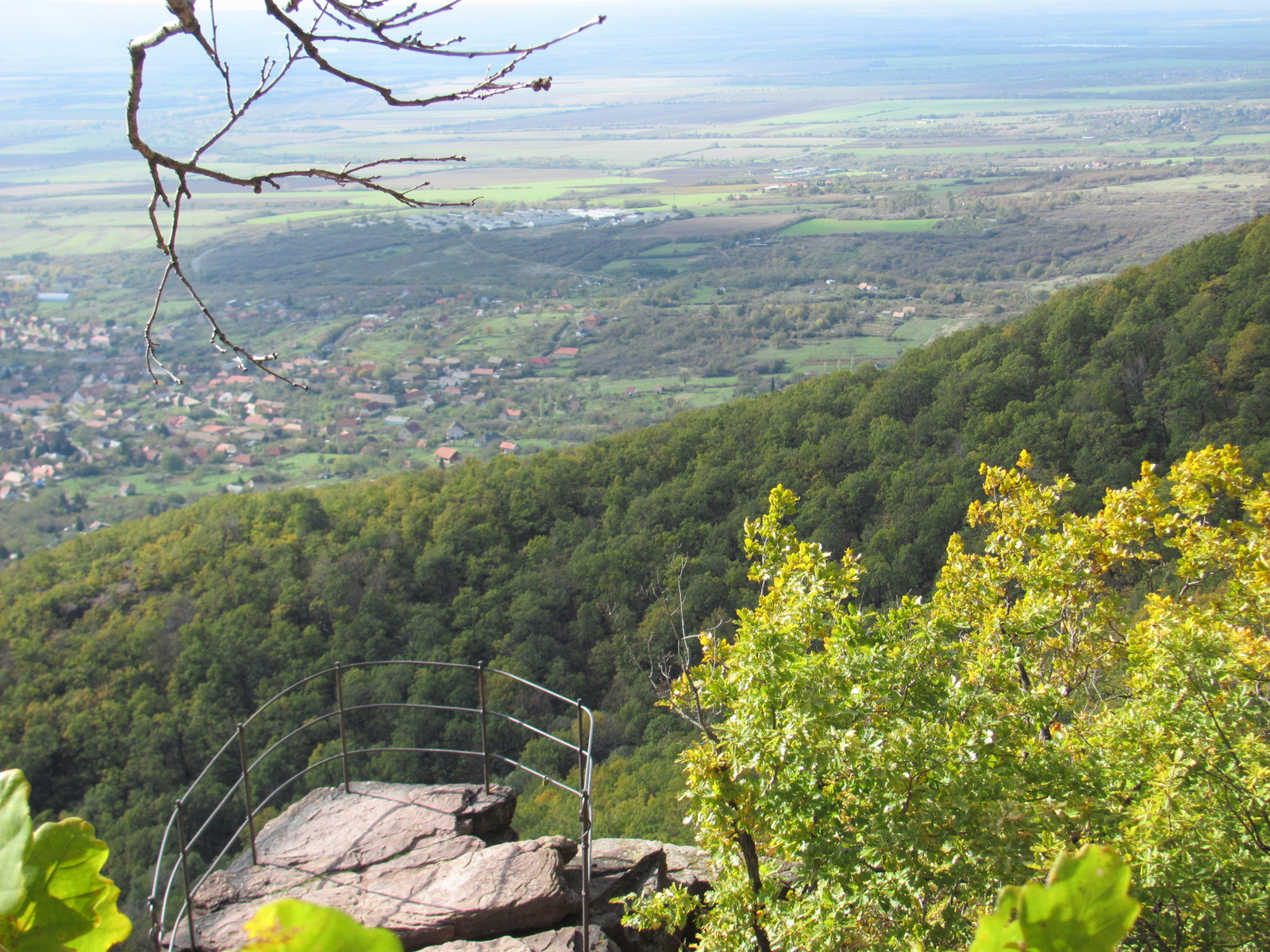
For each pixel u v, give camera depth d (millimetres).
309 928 482
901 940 5254
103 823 25938
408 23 2119
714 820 5715
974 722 5516
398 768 26734
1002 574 7824
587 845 4750
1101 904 625
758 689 5754
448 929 4906
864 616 6258
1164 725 6344
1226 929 5305
